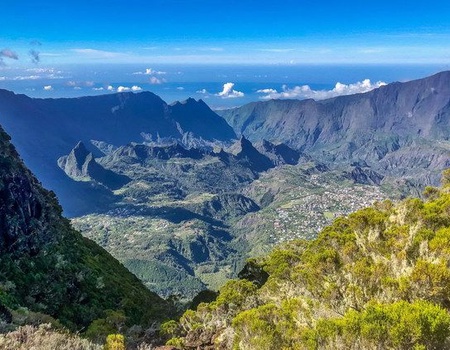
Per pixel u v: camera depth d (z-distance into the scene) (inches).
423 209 1112.2
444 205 1115.3
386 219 1182.9
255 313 757.9
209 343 1149.7
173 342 1207.6
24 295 2041.1
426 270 648.4
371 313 546.0
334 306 754.8
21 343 814.5
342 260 938.1
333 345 558.6
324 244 1454.2
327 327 576.7
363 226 1202.6
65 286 2384.4
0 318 1108.5
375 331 523.2
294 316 738.8
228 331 1084.5
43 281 2269.9
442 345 501.7
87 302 2423.7
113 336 896.3
